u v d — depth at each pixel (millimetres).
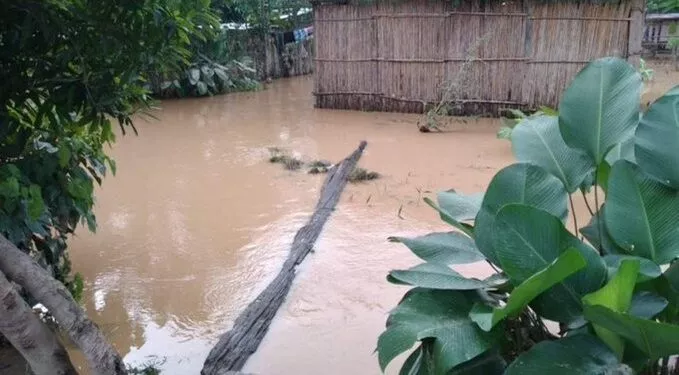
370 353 2809
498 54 8422
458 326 1719
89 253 4023
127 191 5473
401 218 4594
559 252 1713
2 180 2652
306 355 2797
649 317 1603
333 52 9602
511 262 1706
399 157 6543
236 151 7047
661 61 13406
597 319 1478
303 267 3738
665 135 1832
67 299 1927
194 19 2574
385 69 9227
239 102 11000
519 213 1722
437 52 8742
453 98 8609
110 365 1968
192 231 4438
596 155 1944
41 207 2680
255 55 13703
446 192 2359
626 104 1945
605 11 7867
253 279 3631
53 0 2354
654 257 1786
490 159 6371
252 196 5289
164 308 3277
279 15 14055
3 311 1735
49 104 2596
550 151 2121
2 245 1871
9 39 2484
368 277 3586
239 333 2934
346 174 5770
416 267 1950
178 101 11203
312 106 10273
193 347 2898
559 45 8125
